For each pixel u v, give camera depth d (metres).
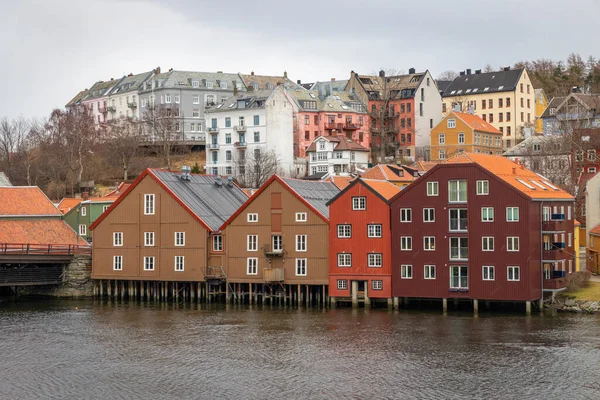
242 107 175.38
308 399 58.25
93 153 181.88
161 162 180.25
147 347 73.31
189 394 59.78
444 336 75.06
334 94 189.38
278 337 76.12
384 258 88.38
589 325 78.44
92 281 102.69
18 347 73.69
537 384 60.59
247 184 157.50
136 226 99.38
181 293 100.00
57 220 112.81
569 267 92.75
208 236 96.19
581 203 123.38
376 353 69.62
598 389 59.31
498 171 88.12
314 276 91.38
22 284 99.19
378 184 92.75
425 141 194.00
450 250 85.69
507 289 83.25
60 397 59.50
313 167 173.75
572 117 164.88
